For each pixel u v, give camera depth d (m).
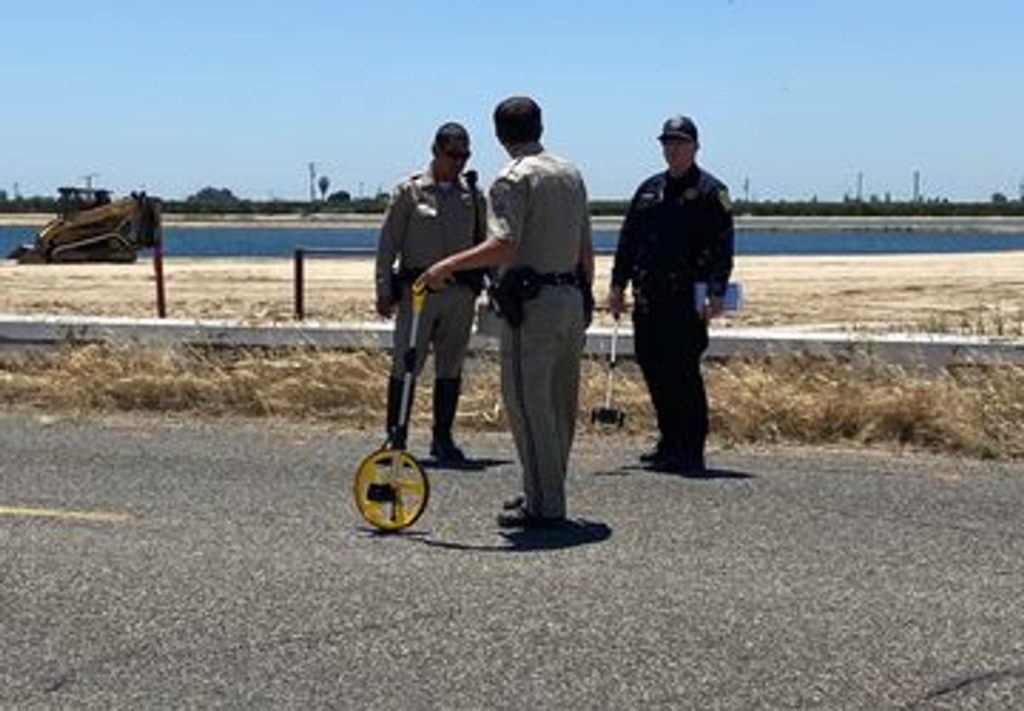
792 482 9.40
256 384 12.17
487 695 5.49
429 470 9.84
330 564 7.29
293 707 5.37
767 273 36.22
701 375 10.41
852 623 6.36
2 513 8.42
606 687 5.58
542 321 7.86
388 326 12.62
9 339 13.19
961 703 5.43
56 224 43.12
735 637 6.16
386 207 10.25
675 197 9.75
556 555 7.48
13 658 5.89
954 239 109.94
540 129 7.99
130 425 11.62
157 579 7.01
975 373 11.16
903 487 9.27
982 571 7.25
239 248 79.19
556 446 8.02
